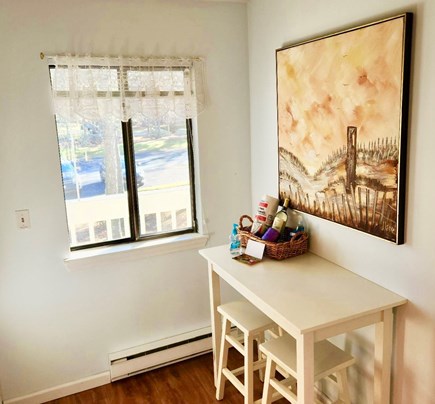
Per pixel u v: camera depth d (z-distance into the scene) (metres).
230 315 2.24
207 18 2.51
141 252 2.57
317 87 2.00
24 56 2.16
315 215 2.16
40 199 2.31
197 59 2.50
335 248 2.10
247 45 2.63
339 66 1.85
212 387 2.55
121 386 2.60
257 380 2.60
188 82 2.50
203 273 2.82
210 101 2.60
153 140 2.56
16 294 2.35
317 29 2.01
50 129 2.27
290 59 2.16
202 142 2.63
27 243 2.32
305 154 2.16
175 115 2.50
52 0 2.17
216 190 2.73
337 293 1.80
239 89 2.67
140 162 2.56
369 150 1.76
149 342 2.73
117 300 2.60
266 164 2.61
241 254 2.30
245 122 2.73
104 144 2.44
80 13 2.22
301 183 2.23
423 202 1.59
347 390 1.92
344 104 1.85
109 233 2.58
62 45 2.22
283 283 1.92
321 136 2.02
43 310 2.43
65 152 2.37
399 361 1.81
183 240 2.67
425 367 1.69
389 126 1.65
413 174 1.61
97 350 2.61
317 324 1.57
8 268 2.31
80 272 2.47
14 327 2.38
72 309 2.50
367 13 1.72
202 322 2.89
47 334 2.46
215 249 2.42
